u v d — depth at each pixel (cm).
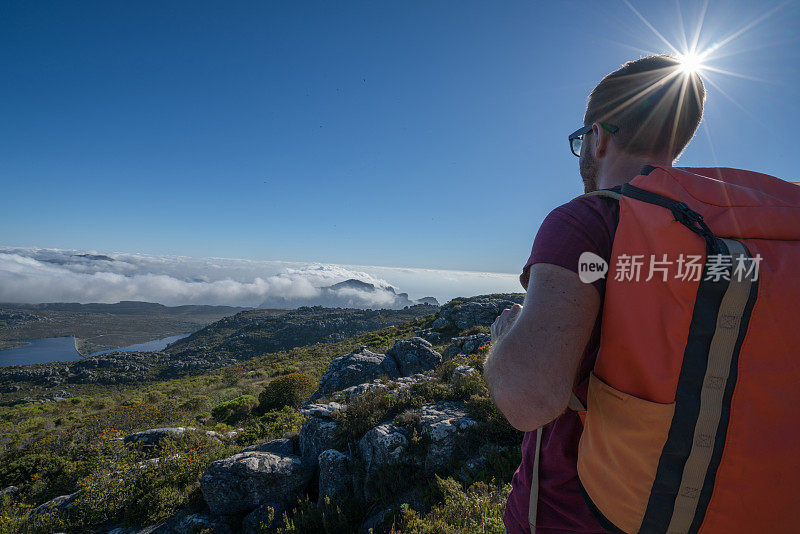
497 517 405
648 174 79
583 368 88
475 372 936
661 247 66
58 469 1101
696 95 97
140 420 1739
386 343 4044
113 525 822
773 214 67
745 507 63
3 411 2781
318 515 645
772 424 60
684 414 62
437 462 666
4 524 797
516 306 106
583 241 79
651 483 67
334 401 1016
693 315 62
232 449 1053
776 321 59
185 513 798
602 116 104
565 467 101
